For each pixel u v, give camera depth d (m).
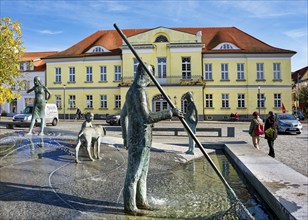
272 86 41.84
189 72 41.03
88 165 6.34
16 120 23.02
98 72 43.84
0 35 13.89
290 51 41.28
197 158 9.12
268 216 4.52
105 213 4.04
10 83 14.98
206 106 42.25
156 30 40.94
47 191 4.76
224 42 42.41
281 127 21.80
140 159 3.96
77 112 41.91
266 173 5.98
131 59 41.25
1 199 4.35
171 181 6.15
